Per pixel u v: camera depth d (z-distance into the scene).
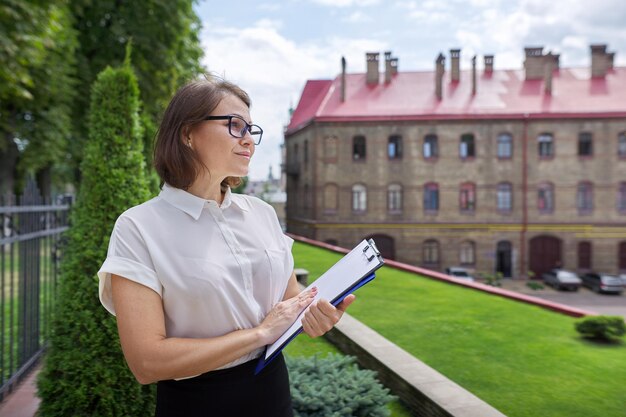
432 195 35.56
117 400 3.15
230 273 1.44
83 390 3.09
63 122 17.39
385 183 35.62
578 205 34.75
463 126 35.12
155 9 17.64
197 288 1.38
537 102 35.88
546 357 5.89
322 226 35.72
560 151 34.66
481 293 10.22
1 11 8.73
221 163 1.46
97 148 3.42
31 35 9.46
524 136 34.75
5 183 19.33
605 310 27.06
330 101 37.19
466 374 5.30
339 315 1.41
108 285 1.43
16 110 16.70
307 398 3.31
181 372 1.32
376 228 35.66
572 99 35.88
